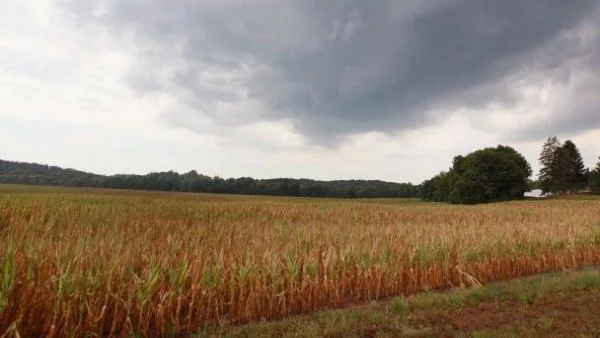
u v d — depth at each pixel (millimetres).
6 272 6285
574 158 111562
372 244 12289
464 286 10391
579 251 14594
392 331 6582
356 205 43094
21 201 23641
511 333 6172
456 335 6340
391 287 10180
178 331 7039
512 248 13023
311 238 13102
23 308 6387
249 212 30531
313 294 8969
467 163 89375
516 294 8617
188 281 8031
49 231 13852
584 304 7816
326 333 6441
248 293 8258
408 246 11680
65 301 6535
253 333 6625
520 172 83125
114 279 7324
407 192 140500
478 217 27141
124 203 31250
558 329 6445
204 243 12055
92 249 9047
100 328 6559
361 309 8211
